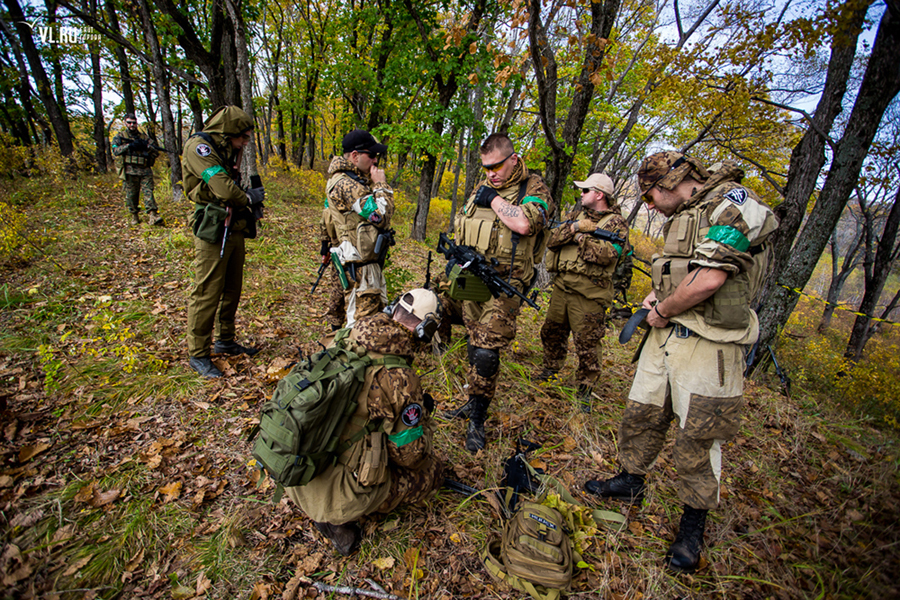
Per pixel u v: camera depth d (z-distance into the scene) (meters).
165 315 3.89
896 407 3.31
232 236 3.09
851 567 1.84
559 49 9.35
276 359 3.51
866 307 6.71
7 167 8.66
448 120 9.69
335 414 1.70
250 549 1.95
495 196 2.67
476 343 2.74
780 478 2.77
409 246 9.44
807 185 4.34
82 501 2.05
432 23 9.02
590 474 2.69
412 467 2.04
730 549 2.18
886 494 1.94
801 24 3.36
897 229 6.40
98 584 1.73
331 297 3.87
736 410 1.95
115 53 10.24
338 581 1.85
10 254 4.44
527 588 1.83
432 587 1.86
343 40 11.64
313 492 1.83
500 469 2.60
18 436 2.37
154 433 2.58
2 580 1.67
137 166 6.32
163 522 2.02
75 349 3.20
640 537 2.22
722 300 1.85
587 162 10.15
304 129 19.61
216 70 8.51
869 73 3.63
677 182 1.95
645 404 2.21
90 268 4.60
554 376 3.77
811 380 5.24
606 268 3.27
